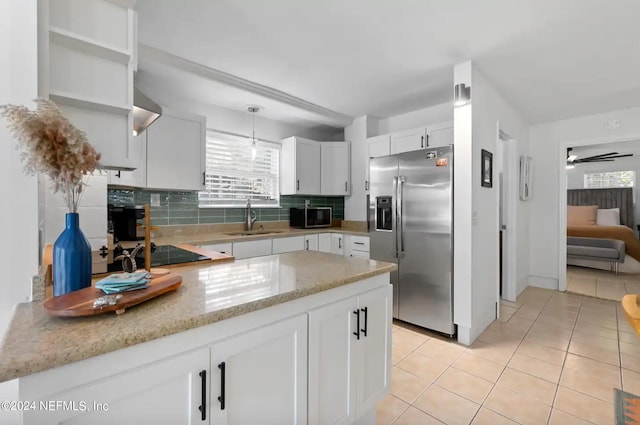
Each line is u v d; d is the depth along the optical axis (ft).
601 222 20.98
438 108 11.83
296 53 7.89
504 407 5.65
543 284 13.92
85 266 3.18
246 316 3.16
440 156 8.69
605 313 10.54
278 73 9.07
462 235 8.25
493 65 8.34
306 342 3.76
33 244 3.21
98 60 3.74
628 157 22.08
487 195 9.29
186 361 2.67
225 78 9.27
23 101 3.14
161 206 10.19
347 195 13.99
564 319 10.01
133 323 2.50
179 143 9.53
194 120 9.91
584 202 23.45
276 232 11.94
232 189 12.21
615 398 5.86
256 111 12.11
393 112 12.75
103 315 2.67
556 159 13.51
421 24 6.55
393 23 6.54
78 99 3.53
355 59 8.16
